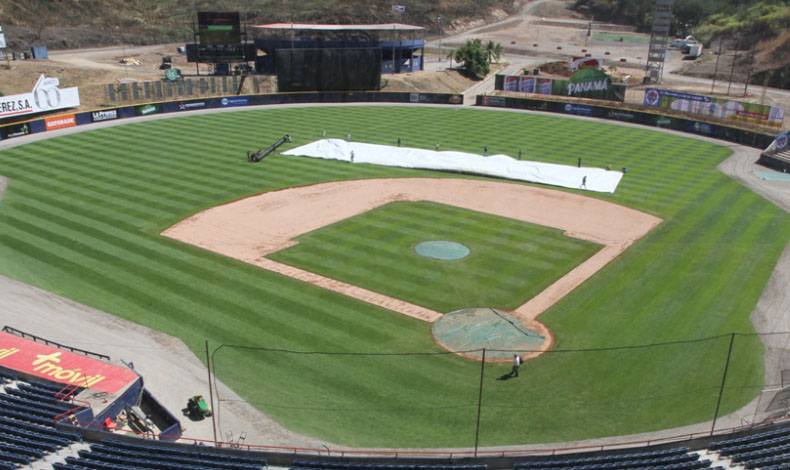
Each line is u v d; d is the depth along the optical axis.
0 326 35.47
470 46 140.75
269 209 55.19
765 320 37.44
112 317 36.94
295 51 107.31
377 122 94.62
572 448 26.17
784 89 125.69
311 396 30.25
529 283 41.81
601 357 33.59
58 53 133.88
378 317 37.25
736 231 51.84
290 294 39.88
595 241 49.25
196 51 119.25
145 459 24.78
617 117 99.56
